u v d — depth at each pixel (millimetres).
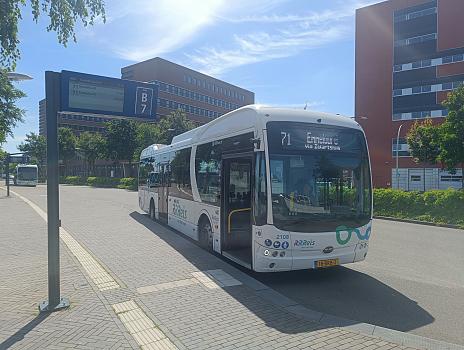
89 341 4449
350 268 8227
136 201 25953
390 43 54812
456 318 5363
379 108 55625
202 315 5215
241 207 7992
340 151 7176
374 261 8906
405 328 5016
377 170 55438
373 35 56312
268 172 6621
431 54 51594
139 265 7832
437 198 16781
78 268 7664
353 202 7133
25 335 4617
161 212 13922
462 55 49219
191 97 98562
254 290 6273
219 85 109125
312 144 6992
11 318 5164
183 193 11156
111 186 54031
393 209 18453
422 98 52125
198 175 9945
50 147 5516
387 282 7160
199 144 10023
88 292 6156
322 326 4891
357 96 57438
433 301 6086
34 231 12703
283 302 5777
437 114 50875
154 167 15289
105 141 55969
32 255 9055
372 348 4285
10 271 7672
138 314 5242
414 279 7367
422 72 52188
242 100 119062
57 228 5570
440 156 32750
